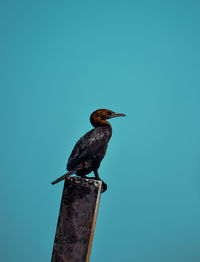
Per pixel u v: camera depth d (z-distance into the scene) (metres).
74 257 5.91
